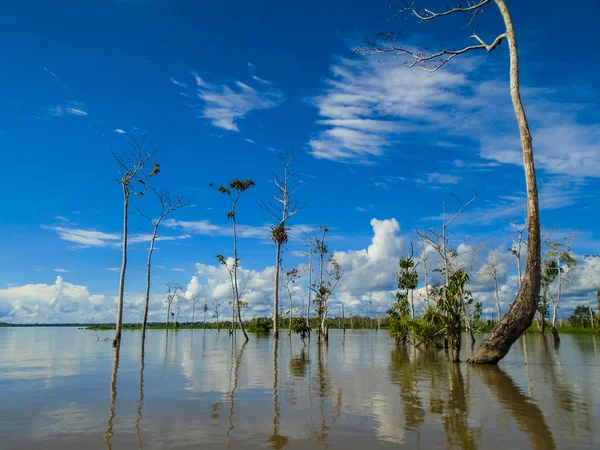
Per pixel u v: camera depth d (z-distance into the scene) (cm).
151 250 4128
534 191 1884
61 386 1362
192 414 960
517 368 1867
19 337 5856
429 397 1175
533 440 769
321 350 3033
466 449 717
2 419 916
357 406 1053
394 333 3491
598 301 5288
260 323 7400
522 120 1925
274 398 1155
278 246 4147
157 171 3753
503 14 2034
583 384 1409
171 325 13325
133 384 1403
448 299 2205
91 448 714
